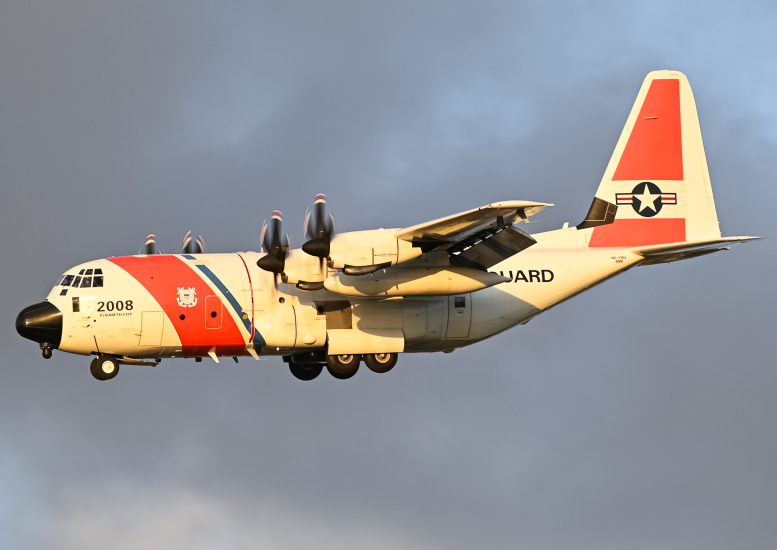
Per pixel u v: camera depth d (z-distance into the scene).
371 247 71.69
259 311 77.75
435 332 81.19
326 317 78.88
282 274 75.00
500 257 75.75
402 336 79.94
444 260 75.75
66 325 75.00
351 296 75.06
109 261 78.12
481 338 83.44
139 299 75.88
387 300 80.06
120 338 75.88
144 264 77.94
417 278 74.88
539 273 82.94
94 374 77.38
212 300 76.94
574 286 83.75
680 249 82.69
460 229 69.75
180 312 76.31
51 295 76.62
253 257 80.31
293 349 79.50
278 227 74.88
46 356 76.62
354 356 80.56
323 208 72.56
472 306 81.56
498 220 67.38
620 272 85.12
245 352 79.12
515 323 83.88
